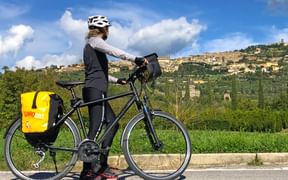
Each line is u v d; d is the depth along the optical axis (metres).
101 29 4.25
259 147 5.88
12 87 28.75
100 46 4.14
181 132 4.48
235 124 25.66
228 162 5.47
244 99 53.66
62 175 4.34
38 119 4.14
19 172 4.41
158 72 4.20
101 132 4.24
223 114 26.45
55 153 4.30
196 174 4.88
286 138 6.30
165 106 10.28
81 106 4.24
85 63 4.25
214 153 5.62
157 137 4.38
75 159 4.30
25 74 29.45
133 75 4.27
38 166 4.30
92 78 4.21
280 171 5.02
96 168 4.20
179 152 4.60
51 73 27.00
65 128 4.29
